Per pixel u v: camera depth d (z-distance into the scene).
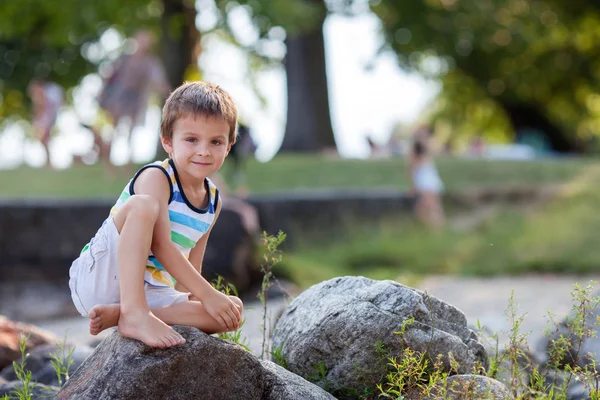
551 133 32.31
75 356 5.54
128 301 3.69
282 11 17.70
